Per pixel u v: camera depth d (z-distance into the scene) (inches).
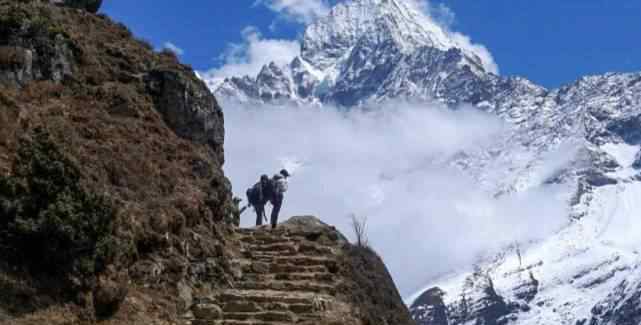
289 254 1056.8
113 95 1098.7
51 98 1026.1
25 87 1005.2
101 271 823.7
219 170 1123.3
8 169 810.2
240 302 911.0
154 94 1151.6
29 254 781.9
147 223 922.1
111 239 829.8
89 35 1190.9
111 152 984.3
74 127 989.8
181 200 1001.5
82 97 1066.7
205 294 937.5
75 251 794.8
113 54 1179.3
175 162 1075.9
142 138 1066.7
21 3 1091.9
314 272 1015.6
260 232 1110.4
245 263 1017.5
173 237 949.8
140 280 885.2
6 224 775.1
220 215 1079.6
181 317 883.4
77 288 791.1
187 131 1147.3
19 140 852.6
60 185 803.4
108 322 808.3
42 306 763.4
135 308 847.1
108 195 846.5
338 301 960.9
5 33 1024.9
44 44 1055.6
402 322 1077.1
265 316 893.2
